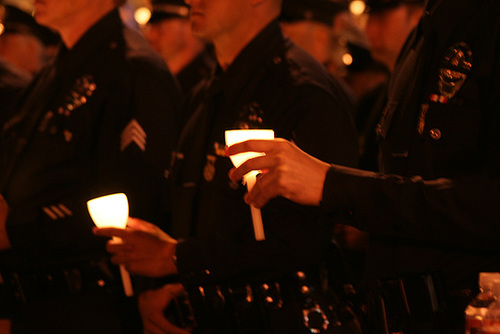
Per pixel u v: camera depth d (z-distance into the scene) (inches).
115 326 285.9
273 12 272.5
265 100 259.1
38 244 290.7
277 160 179.8
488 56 182.5
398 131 200.1
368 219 179.6
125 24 319.3
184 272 251.3
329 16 418.9
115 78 299.9
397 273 194.9
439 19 192.5
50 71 328.5
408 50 214.1
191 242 253.9
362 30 463.2
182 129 294.0
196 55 474.6
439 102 188.7
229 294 249.9
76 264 289.0
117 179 289.0
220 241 250.4
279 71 261.0
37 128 308.0
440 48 192.5
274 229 243.3
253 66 265.9
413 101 197.0
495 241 172.6
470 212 172.1
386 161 204.8
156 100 298.2
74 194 294.8
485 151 182.5
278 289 245.9
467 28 188.2
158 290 270.2
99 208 255.1
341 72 450.9
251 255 244.4
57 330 289.4
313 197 180.5
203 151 268.4
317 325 242.4
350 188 179.2
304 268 245.9
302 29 408.5
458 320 186.7
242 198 253.8
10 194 307.7
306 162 181.8
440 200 174.6
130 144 289.7
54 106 307.4
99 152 295.0
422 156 193.5
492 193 171.6
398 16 368.2
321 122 249.9
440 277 189.5
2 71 426.0
